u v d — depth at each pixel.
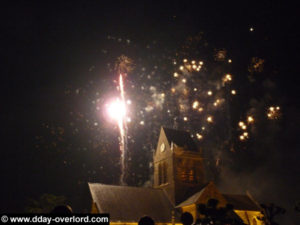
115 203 36.66
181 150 42.78
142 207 37.72
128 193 39.25
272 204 12.14
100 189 37.94
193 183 42.03
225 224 10.65
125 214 35.59
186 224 9.00
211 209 10.55
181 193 40.59
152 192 41.09
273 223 11.82
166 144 44.25
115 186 39.50
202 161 43.66
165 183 43.00
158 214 37.53
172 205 39.78
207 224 10.55
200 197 36.47
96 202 35.62
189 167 42.66
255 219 40.53
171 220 37.12
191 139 46.50
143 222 7.91
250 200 44.06
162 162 44.31
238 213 39.88
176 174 41.38
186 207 37.50
